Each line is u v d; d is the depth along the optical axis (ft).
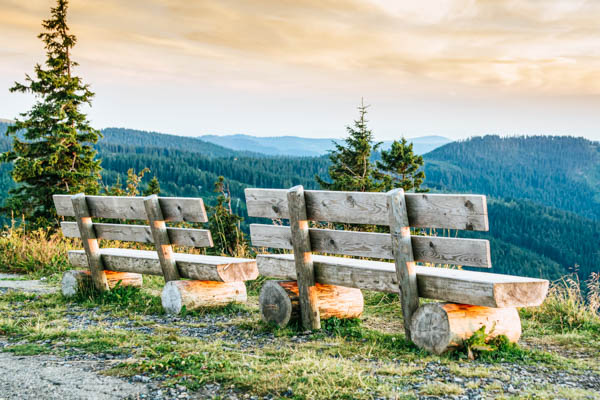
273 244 18.35
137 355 13.53
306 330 17.11
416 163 119.75
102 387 11.10
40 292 24.56
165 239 20.68
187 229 20.12
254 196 18.49
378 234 15.49
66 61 70.38
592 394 10.77
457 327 13.57
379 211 15.17
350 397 10.35
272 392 10.71
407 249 14.58
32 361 13.10
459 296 13.73
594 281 19.58
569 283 20.10
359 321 18.43
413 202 14.57
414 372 12.34
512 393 10.82
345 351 14.44
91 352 14.03
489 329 14.06
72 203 23.15
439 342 13.78
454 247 13.91
